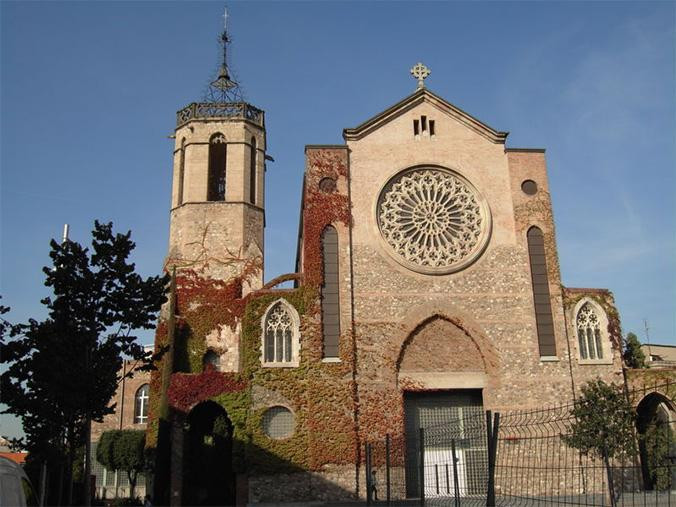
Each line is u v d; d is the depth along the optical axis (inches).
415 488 1686.8
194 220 2194.9
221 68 2534.5
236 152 2301.9
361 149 1936.5
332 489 1642.5
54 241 1198.3
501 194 1937.7
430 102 2005.4
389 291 1813.5
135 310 1197.1
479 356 1795.0
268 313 1777.8
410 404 1790.1
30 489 695.7
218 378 1737.2
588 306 1876.2
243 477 1654.8
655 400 1829.5
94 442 2874.0
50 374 1119.6
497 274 1860.2
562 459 1690.5
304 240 1835.6
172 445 1704.0
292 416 1705.2
